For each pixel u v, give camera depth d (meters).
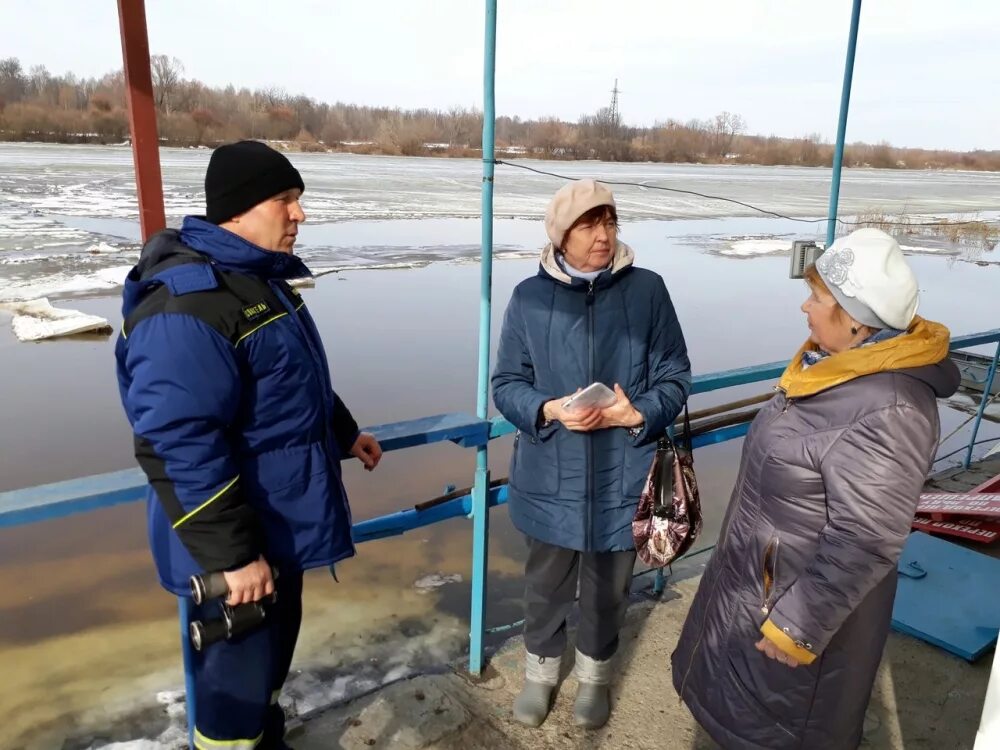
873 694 2.63
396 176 40.16
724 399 8.48
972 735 2.45
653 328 2.26
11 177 30.17
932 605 3.10
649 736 2.38
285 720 2.39
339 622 3.62
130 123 2.17
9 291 12.57
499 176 43.34
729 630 1.78
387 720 2.38
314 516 1.71
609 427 2.16
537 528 2.23
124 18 2.09
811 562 1.61
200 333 1.46
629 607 3.12
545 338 2.22
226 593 1.49
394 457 6.31
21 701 3.08
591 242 2.15
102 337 10.52
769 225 26.86
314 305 12.40
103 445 6.93
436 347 10.22
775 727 1.75
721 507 5.51
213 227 1.57
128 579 4.40
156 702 3.07
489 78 2.26
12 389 8.32
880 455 1.49
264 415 1.61
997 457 5.22
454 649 3.33
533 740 2.34
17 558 4.62
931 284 17.50
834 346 1.64
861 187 48.47
